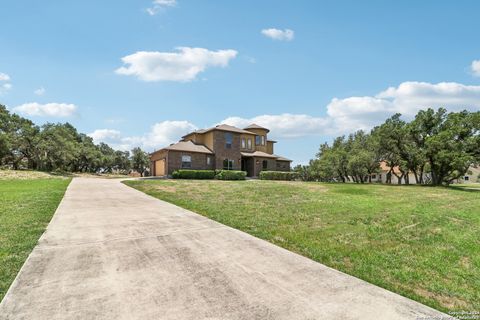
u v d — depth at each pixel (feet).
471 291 11.40
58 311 8.40
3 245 14.57
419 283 11.99
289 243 16.89
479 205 39.86
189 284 10.55
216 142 96.94
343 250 16.01
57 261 12.62
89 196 36.37
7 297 9.16
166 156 88.22
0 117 109.29
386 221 24.49
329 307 9.12
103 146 203.10
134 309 8.66
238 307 8.93
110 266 12.18
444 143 79.77
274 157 109.91
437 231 21.99
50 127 121.80
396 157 94.94
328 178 112.06
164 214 24.47
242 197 37.78
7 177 80.38
